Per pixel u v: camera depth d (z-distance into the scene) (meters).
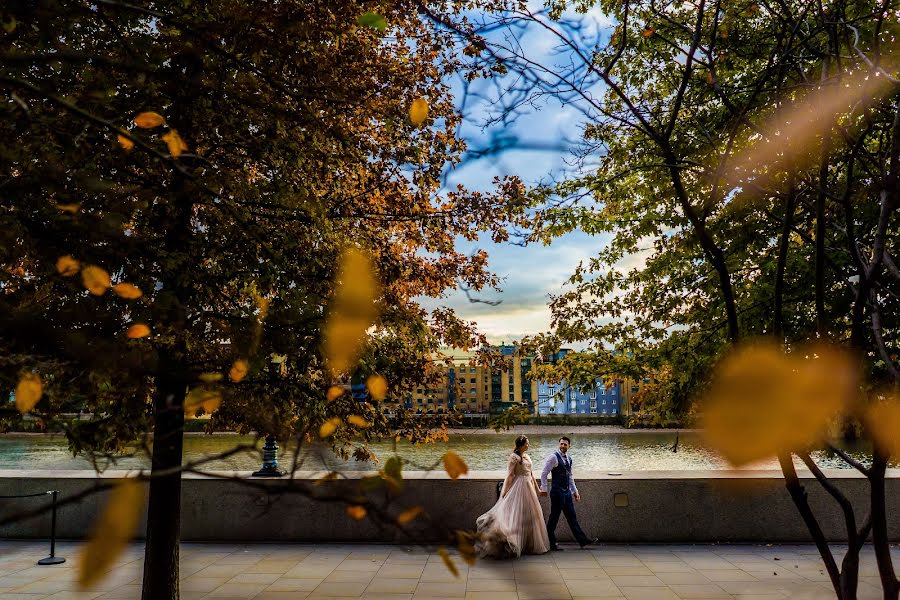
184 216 5.77
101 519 0.64
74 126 4.11
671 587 7.96
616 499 10.30
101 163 4.94
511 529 9.27
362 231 7.45
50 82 4.14
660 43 6.77
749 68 6.67
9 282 4.73
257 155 5.86
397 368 6.36
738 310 8.13
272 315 3.53
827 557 3.01
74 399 2.96
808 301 7.40
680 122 7.11
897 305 5.70
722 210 7.99
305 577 8.52
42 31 3.28
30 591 7.89
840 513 10.02
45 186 3.90
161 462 5.25
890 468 10.59
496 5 3.50
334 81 5.80
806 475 10.27
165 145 4.84
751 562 9.05
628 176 7.71
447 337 7.39
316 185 6.70
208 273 5.82
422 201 7.37
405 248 8.12
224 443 31.42
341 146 6.29
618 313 9.00
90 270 1.46
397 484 1.02
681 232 8.43
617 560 9.22
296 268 5.84
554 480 9.92
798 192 3.24
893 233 6.15
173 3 4.46
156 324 4.63
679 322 8.96
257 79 5.29
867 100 2.70
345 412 5.93
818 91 2.91
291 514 10.40
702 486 10.27
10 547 9.95
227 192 5.72
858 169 4.38
